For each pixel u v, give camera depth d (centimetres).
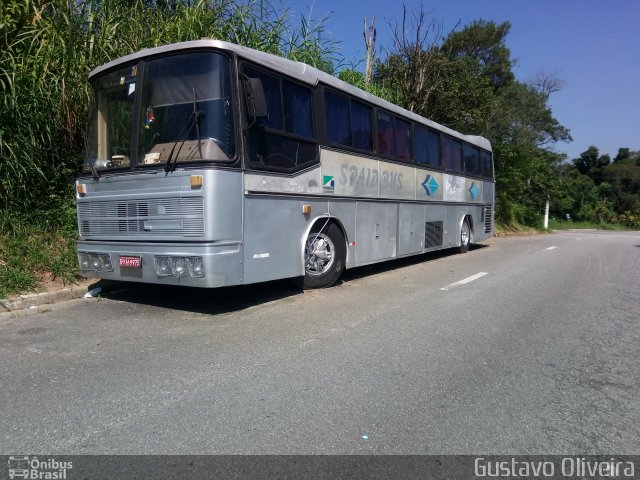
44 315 638
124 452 318
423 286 885
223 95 611
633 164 6769
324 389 417
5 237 764
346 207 856
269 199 672
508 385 435
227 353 501
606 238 2394
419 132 1147
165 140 621
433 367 473
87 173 691
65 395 399
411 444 335
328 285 831
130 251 638
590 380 450
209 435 340
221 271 598
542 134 3638
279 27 1120
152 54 642
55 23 820
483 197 1598
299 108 747
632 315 688
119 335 557
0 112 755
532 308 720
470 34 3756
